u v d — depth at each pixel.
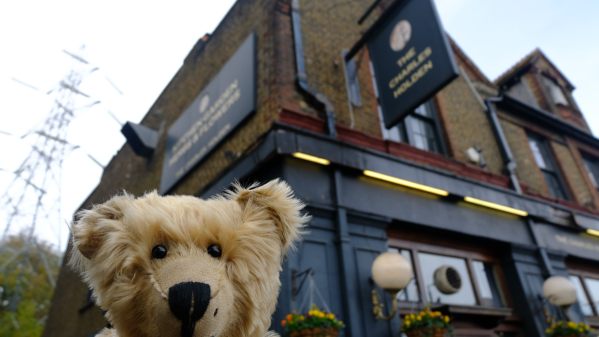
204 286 0.78
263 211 1.09
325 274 3.88
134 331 0.86
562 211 6.91
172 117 8.18
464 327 4.80
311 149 4.27
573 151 8.97
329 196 4.30
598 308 6.66
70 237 1.02
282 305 3.50
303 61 5.13
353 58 5.86
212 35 7.34
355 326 3.73
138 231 0.90
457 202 5.55
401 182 4.93
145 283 0.84
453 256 5.37
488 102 7.66
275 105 4.60
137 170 9.13
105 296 0.90
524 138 8.12
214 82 6.31
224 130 5.50
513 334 5.38
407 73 4.79
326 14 6.06
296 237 1.17
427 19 4.70
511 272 5.70
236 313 0.93
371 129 5.44
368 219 4.49
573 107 10.98
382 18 5.33
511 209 6.00
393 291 3.88
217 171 5.46
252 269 0.96
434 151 6.50
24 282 15.05
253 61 5.38
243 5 6.47
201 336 0.76
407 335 3.84
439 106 6.86
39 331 14.66
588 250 6.95
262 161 4.21
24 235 12.17
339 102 5.27
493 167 6.82
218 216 0.96
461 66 8.12
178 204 0.98
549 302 5.45
